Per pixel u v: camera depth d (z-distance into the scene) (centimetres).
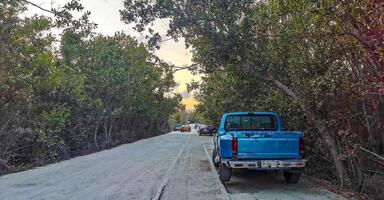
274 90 1577
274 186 1213
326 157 1251
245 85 1641
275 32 1274
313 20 1091
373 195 1013
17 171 1767
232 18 1182
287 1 1191
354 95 968
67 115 2422
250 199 985
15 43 1927
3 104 1923
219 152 1267
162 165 1827
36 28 2056
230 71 1497
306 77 1209
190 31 1245
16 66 1945
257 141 1123
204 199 988
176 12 1198
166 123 9375
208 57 1334
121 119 4750
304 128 1402
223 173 1243
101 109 3428
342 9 810
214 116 5044
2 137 1909
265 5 1301
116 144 4012
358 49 885
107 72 3612
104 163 1981
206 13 1186
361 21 807
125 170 1641
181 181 1311
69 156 2505
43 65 2114
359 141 1048
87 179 1375
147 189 1145
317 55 1162
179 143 3891
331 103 1068
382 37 691
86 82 3472
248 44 1232
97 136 3831
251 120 1386
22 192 1117
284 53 1302
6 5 1834
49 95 2439
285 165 1108
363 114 1026
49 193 1089
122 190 1128
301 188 1167
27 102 2103
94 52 3572
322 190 1123
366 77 887
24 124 2102
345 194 1036
